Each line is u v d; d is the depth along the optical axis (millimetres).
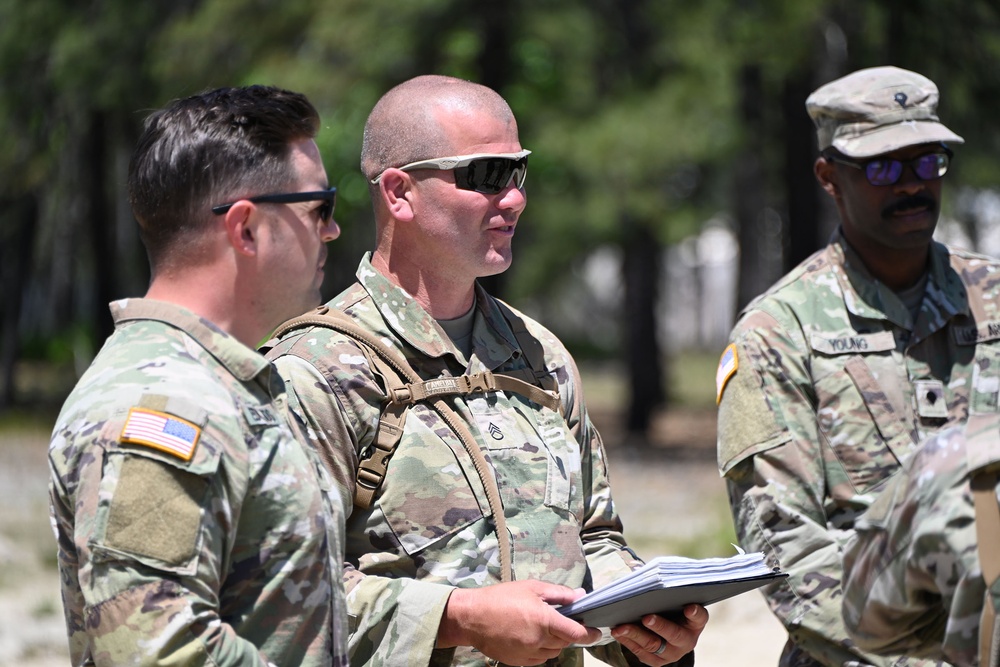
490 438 7324
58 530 5531
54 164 47219
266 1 35406
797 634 8125
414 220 7504
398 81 35250
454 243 7449
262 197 5770
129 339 5605
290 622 5508
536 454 7441
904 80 8812
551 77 35969
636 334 48000
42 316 77438
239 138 5730
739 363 8656
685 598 6629
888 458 8422
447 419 7258
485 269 7535
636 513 28141
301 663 5527
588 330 111062
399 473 7098
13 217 51562
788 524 8234
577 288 102312
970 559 5172
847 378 8547
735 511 8594
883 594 5676
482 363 7582
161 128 5812
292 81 34156
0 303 57875
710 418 54531
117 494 5164
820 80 37062
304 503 5594
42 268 69375
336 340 7277
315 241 5988
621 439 46188
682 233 44969
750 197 51688
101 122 47594
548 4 35250
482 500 7148
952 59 30984
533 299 66812
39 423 48156
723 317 118312
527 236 52812
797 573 8094
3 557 22922
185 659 5082
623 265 48938
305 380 7051
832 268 8914
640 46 36906
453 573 7035
